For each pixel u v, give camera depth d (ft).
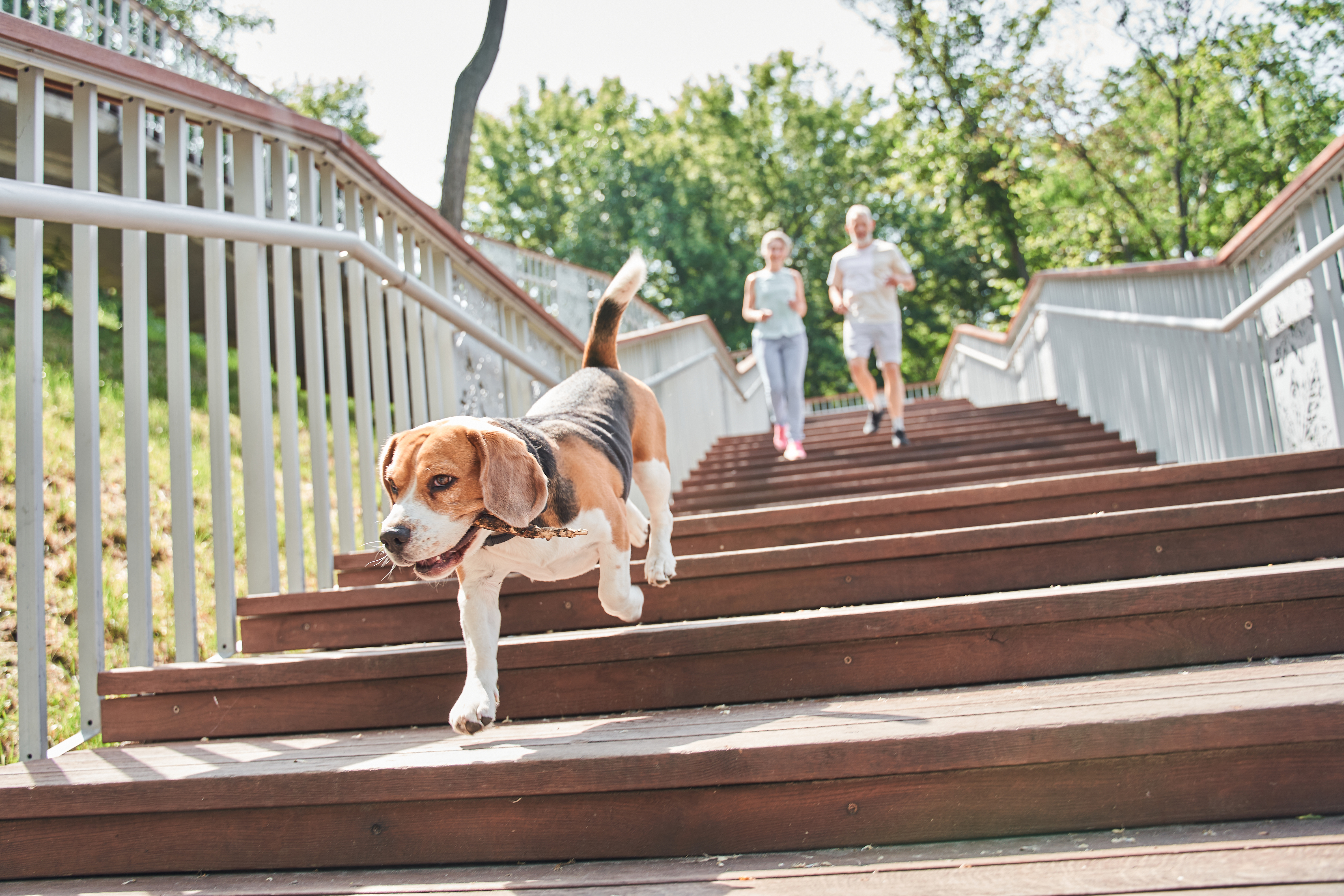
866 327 21.81
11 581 12.20
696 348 28.71
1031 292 31.58
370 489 12.28
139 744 8.91
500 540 7.64
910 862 5.83
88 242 9.04
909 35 65.92
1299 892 4.78
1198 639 7.91
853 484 18.43
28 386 8.37
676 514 19.06
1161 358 19.44
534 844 6.56
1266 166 57.88
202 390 22.59
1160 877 5.19
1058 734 6.10
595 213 99.09
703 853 6.39
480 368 16.37
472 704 7.00
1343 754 5.92
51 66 8.86
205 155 10.82
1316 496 9.55
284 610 10.37
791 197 100.73
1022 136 63.82
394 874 6.57
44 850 7.05
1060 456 19.69
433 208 14.29
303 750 7.81
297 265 23.29
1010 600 8.10
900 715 6.97
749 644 8.32
